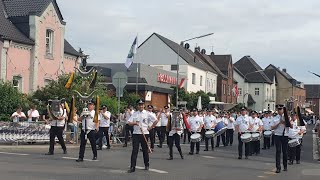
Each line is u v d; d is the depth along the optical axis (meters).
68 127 21.88
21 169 12.46
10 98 23.50
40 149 18.48
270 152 22.77
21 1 31.97
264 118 24.62
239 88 91.69
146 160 13.47
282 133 14.46
